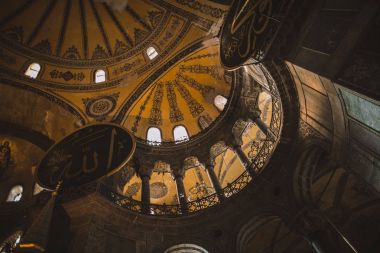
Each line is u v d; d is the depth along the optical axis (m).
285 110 11.50
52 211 10.02
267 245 13.10
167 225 11.69
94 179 11.25
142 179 14.43
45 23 17.41
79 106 16.20
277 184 11.64
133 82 17.17
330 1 8.27
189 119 17.69
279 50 9.38
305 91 10.40
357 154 8.57
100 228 10.60
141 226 11.41
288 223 10.91
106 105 16.52
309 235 10.34
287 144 11.68
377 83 7.07
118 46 17.95
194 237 11.35
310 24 8.72
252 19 10.24
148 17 17.34
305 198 11.09
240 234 11.48
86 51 17.77
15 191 15.38
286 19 8.88
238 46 10.75
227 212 11.91
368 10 7.25
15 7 16.58
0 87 15.38
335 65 7.97
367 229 11.53
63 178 11.64
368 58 7.27
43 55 16.91
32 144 15.82
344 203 12.27
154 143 16.14
